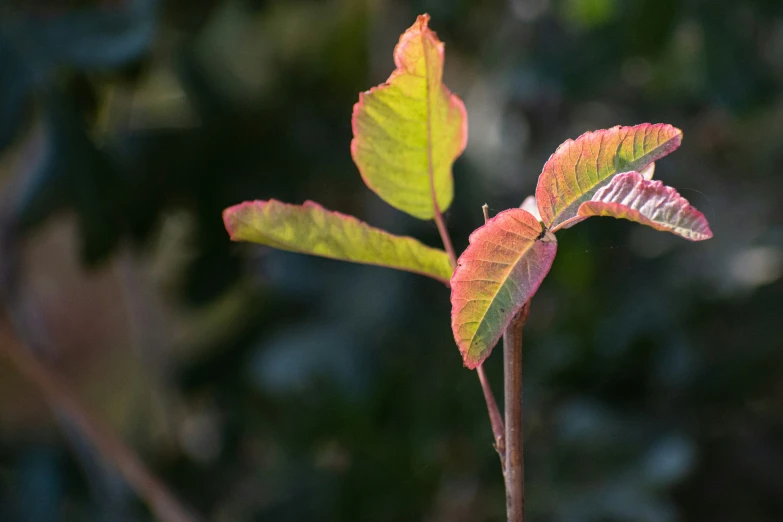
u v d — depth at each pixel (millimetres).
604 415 1304
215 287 1364
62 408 1217
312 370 1356
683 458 1212
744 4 1326
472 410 1321
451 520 1271
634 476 1217
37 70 1043
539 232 584
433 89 619
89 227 1100
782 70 1495
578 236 1517
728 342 1400
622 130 585
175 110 1373
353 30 1397
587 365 1401
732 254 1494
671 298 1438
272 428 1421
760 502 1365
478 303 583
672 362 1388
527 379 1417
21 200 1078
